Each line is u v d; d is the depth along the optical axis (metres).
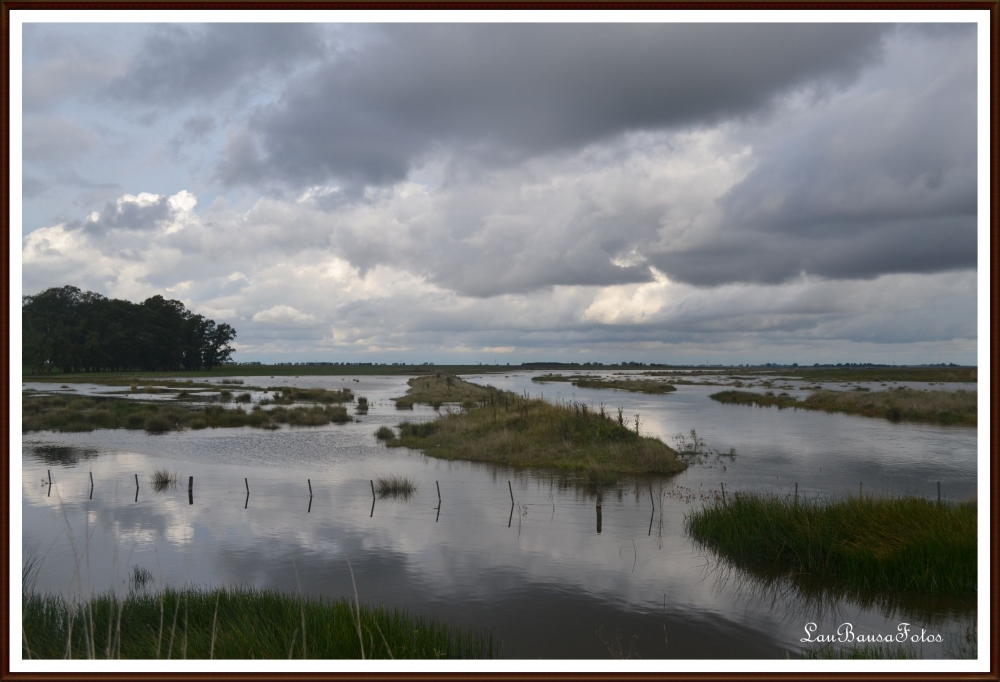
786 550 13.84
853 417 48.41
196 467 26.44
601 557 14.27
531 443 28.92
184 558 14.25
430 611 11.27
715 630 10.35
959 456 28.97
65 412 45.09
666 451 26.77
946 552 11.97
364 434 37.69
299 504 19.56
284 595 10.84
